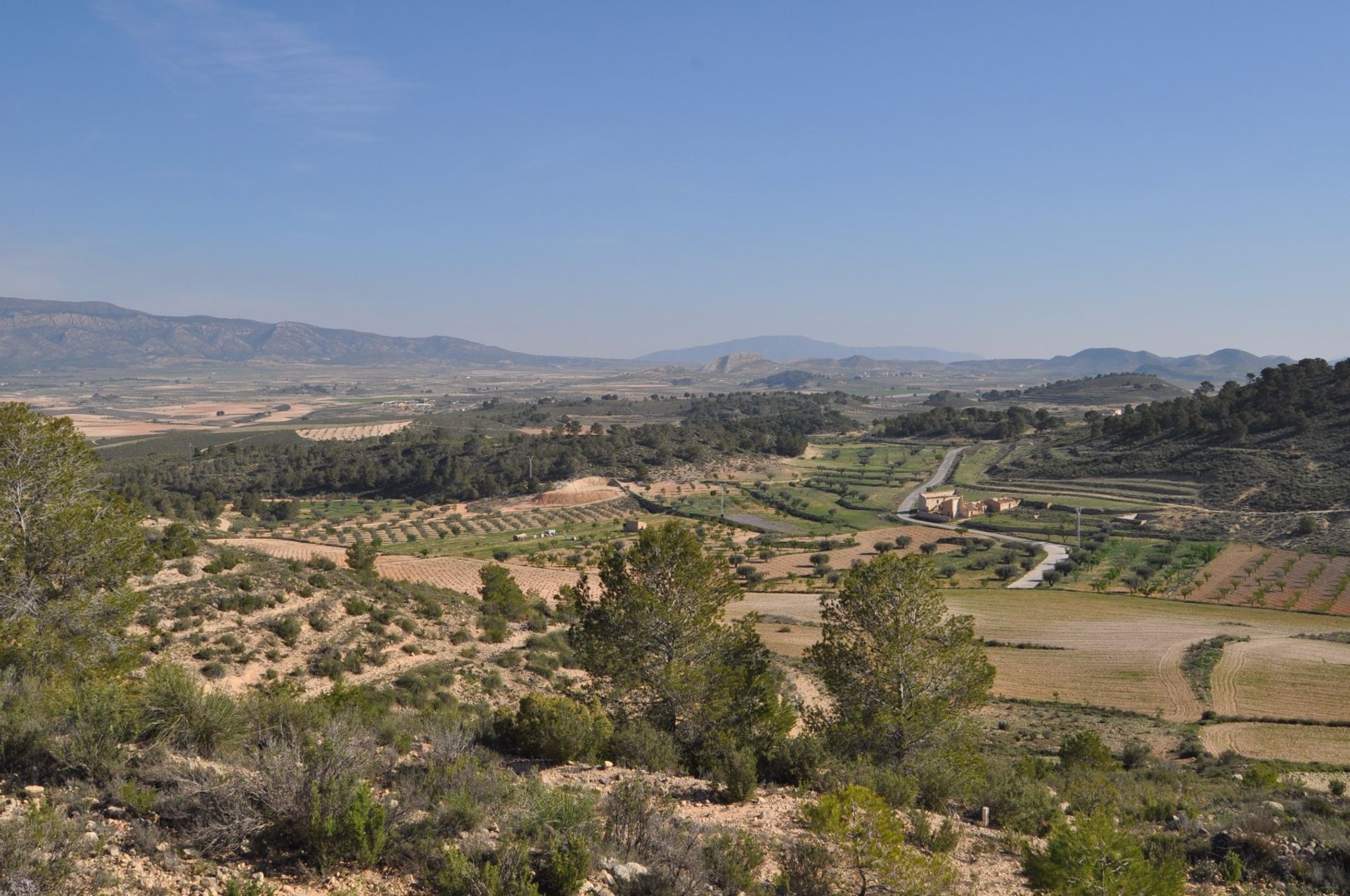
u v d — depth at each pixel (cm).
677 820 1334
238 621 3788
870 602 2612
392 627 4356
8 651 2130
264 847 987
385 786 1270
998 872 1440
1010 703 5788
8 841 828
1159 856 1534
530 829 1127
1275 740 4888
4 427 2380
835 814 1235
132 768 1124
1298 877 1480
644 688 2466
